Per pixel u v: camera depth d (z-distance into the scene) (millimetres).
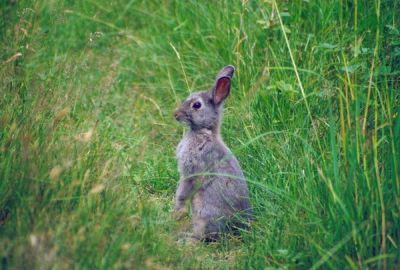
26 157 9805
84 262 8688
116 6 17016
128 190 11156
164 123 14203
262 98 12953
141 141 13266
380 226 9305
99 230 9141
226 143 12820
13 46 13328
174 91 14195
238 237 11109
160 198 12195
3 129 10664
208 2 15688
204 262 10281
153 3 16875
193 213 11430
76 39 16062
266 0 13898
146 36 16297
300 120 12234
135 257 9219
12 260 8562
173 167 12867
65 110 10703
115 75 14734
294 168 11234
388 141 10273
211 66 14828
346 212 9344
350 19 13789
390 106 10898
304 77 13008
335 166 9789
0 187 9625
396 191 9539
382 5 13492
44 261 8398
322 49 13234
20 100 11852
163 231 10688
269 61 13609
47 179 9820
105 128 12844
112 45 16188
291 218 10164
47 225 9016
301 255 9461
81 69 14328
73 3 16797
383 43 12922
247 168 12031
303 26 14273
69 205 9625
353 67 11773
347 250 9250
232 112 13461
